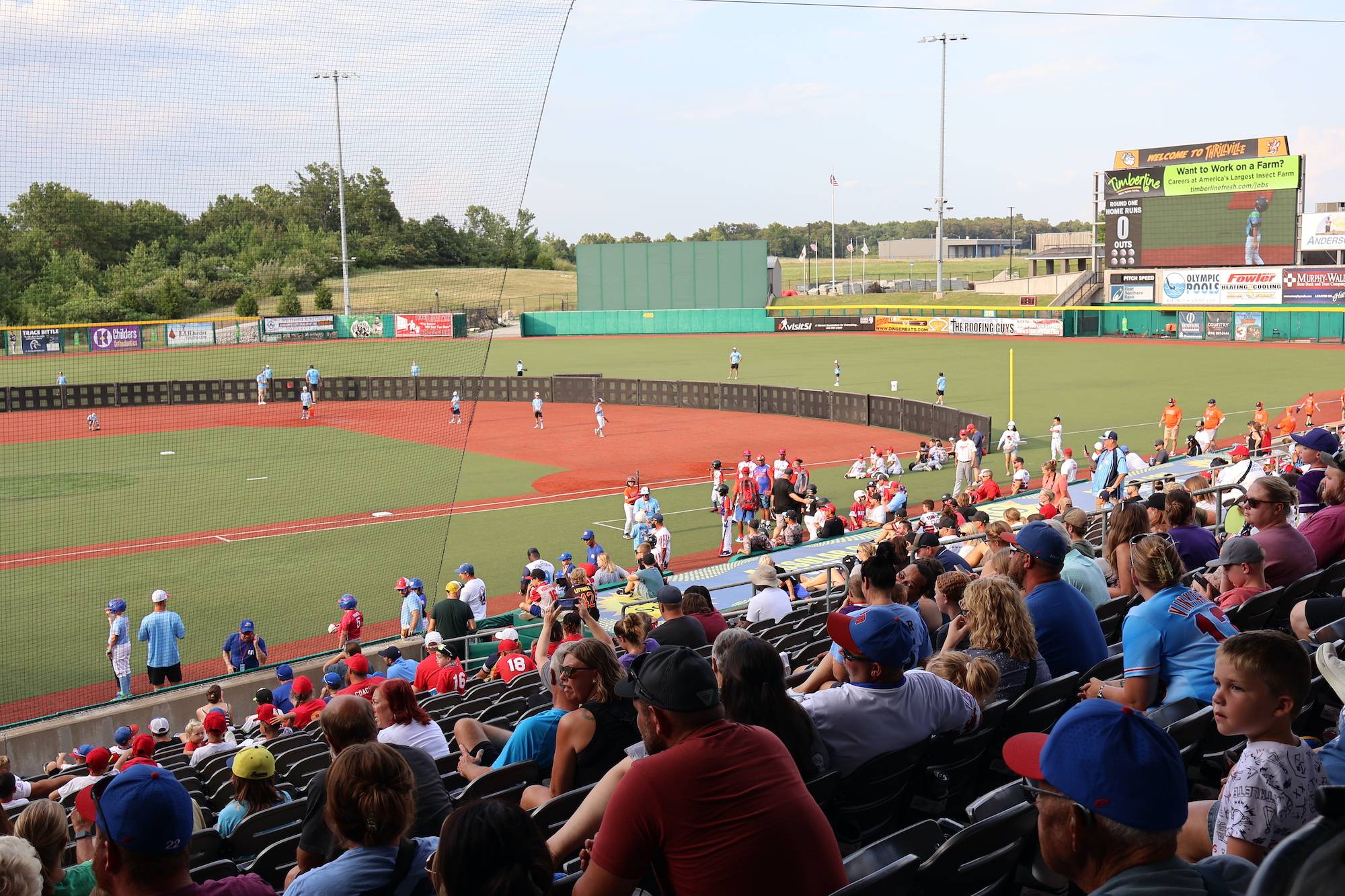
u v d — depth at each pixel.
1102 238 81.31
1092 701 2.89
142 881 3.89
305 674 16.58
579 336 95.31
